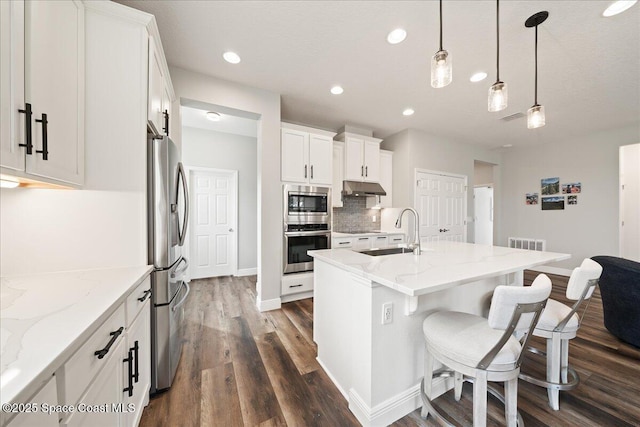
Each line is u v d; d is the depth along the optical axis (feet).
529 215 16.89
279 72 8.25
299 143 10.78
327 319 5.80
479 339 3.77
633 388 5.26
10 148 2.74
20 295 3.16
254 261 15.53
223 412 4.63
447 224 15.28
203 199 14.39
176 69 7.95
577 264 14.62
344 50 7.07
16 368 1.73
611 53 7.03
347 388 4.96
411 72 8.22
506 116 11.91
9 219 3.92
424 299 4.91
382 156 14.33
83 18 4.17
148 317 4.72
